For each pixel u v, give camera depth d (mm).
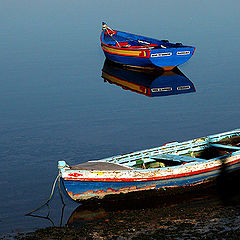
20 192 23922
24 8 79875
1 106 37250
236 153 24641
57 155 28219
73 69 48469
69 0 85625
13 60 51094
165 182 23359
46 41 59344
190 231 19281
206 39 57906
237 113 34812
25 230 20344
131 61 49875
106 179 22406
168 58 47969
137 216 21266
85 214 21812
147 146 29328
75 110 36219
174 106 37094
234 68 47031
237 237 18516
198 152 26672
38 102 38219
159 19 68938
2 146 29516
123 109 36562
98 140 30297
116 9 76938
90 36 61594
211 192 23922
